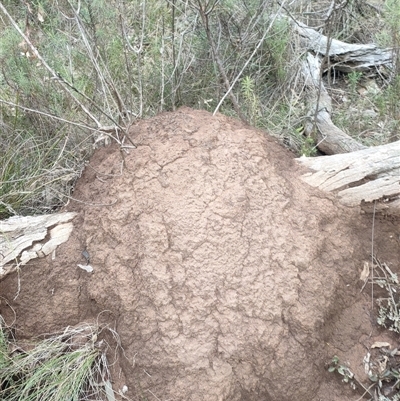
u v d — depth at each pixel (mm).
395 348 2346
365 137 3557
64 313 2443
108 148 2805
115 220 2441
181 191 2422
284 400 2240
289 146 3359
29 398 2260
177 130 2635
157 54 3709
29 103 3338
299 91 3826
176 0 3932
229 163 2473
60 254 2486
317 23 4422
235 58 3793
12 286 2471
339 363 2305
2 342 2332
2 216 2893
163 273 2303
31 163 3148
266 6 3613
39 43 3568
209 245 2320
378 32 4262
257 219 2377
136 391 2266
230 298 2256
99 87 3320
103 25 3521
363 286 2443
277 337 2230
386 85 3924
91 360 2311
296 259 2330
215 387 2170
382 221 2533
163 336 2246
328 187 2555
